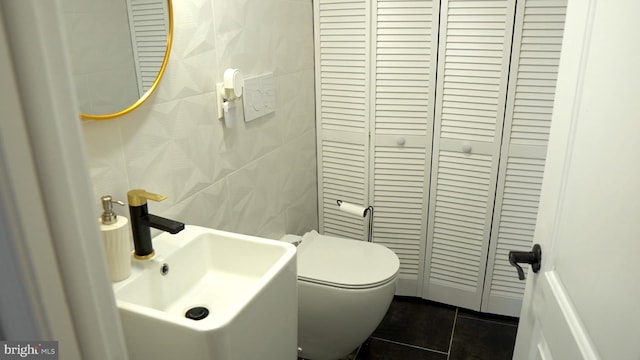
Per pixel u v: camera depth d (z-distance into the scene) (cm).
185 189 138
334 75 213
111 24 106
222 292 123
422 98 203
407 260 231
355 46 204
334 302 169
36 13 30
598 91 79
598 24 80
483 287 219
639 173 64
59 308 35
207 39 139
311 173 227
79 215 35
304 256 185
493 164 199
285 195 202
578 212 85
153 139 124
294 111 200
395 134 211
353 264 179
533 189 198
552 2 173
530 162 195
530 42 180
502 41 183
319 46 211
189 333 88
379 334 212
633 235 65
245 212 171
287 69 190
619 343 67
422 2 189
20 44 29
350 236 236
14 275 33
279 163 192
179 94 131
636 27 67
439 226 220
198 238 125
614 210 71
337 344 183
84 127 104
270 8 171
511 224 205
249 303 95
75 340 37
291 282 114
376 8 195
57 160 33
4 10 28
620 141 70
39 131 31
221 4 143
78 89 100
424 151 211
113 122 111
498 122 193
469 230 213
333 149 225
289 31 188
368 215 223
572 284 86
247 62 161
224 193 157
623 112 70
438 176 212
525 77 185
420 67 198
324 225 242
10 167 30
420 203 220
